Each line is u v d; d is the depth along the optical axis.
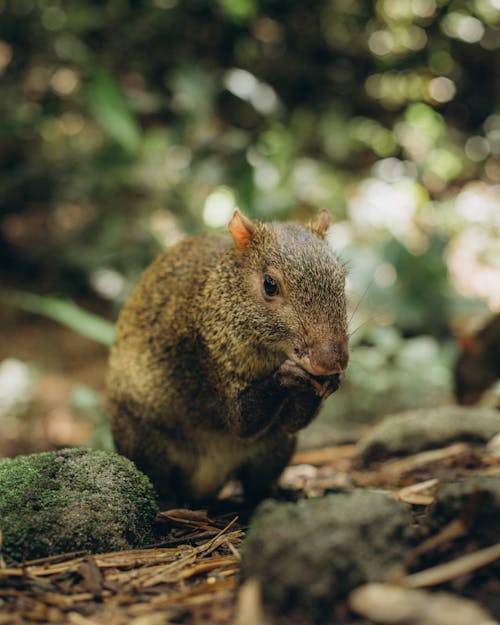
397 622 0.90
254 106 2.31
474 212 2.52
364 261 2.13
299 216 2.55
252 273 1.22
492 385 1.85
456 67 2.89
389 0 2.83
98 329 1.79
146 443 1.32
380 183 2.61
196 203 2.33
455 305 2.17
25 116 2.58
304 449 1.60
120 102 2.07
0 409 1.94
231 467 1.34
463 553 0.98
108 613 0.96
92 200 2.54
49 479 1.11
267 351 1.22
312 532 0.94
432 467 1.40
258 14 2.74
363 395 1.88
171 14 2.60
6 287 2.68
